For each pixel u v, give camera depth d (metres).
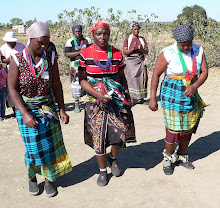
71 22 11.02
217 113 6.69
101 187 3.76
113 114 3.55
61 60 11.10
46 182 3.63
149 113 6.97
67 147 5.03
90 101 3.61
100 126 3.55
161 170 4.12
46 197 3.59
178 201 3.39
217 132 5.51
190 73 3.62
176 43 3.68
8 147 5.13
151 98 3.84
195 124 4.02
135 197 3.50
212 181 3.79
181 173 4.01
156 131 5.69
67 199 3.53
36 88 3.22
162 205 3.33
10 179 4.02
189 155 4.58
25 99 3.25
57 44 10.94
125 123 3.67
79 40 6.81
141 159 4.49
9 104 6.64
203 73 3.69
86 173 4.14
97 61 3.48
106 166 4.18
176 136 3.84
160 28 11.95
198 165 4.23
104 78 3.54
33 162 3.42
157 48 12.09
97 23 3.41
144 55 7.57
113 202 3.43
